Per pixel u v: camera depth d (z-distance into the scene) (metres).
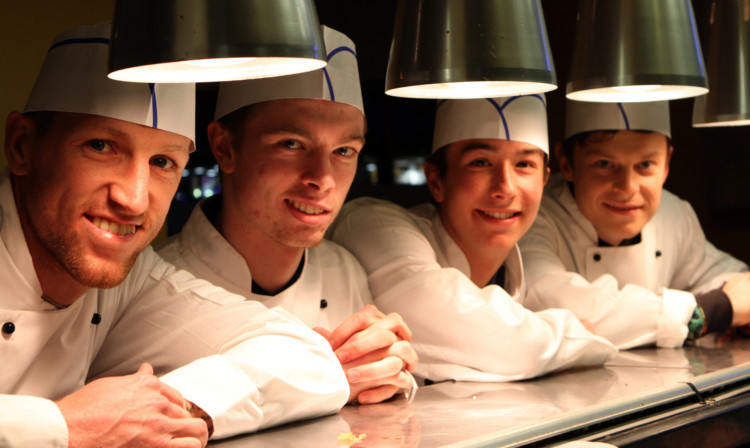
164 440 1.18
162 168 1.39
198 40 1.03
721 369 1.95
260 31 1.04
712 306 2.57
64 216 1.33
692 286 3.01
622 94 1.91
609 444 1.39
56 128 1.33
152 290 1.62
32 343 1.42
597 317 2.40
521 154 2.21
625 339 2.42
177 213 2.56
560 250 2.76
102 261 1.34
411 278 2.07
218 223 1.94
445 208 2.31
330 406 1.52
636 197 2.61
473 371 1.97
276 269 1.89
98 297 1.55
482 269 2.35
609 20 1.61
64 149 1.32
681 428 1.56
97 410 1.14
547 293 2.47
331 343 1.71
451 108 2.25
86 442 1.12
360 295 2.09
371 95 3.20
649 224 2.82
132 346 1.60
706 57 2.25
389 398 1.71
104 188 1.32
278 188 1.76
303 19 1.09
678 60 1.58
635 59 1.58
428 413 1.55
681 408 1.68
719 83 2.21
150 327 1.59
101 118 1.31
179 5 1.03
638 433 1.50
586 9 1.66
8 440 1.08
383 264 2.13
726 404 1.74
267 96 1.74
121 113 1.31
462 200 2.24
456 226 2.28
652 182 2.62
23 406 1.11
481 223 2.24
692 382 1.78
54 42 1.38
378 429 1.40
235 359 1.42
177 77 1.27
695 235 3.03
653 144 2.59
